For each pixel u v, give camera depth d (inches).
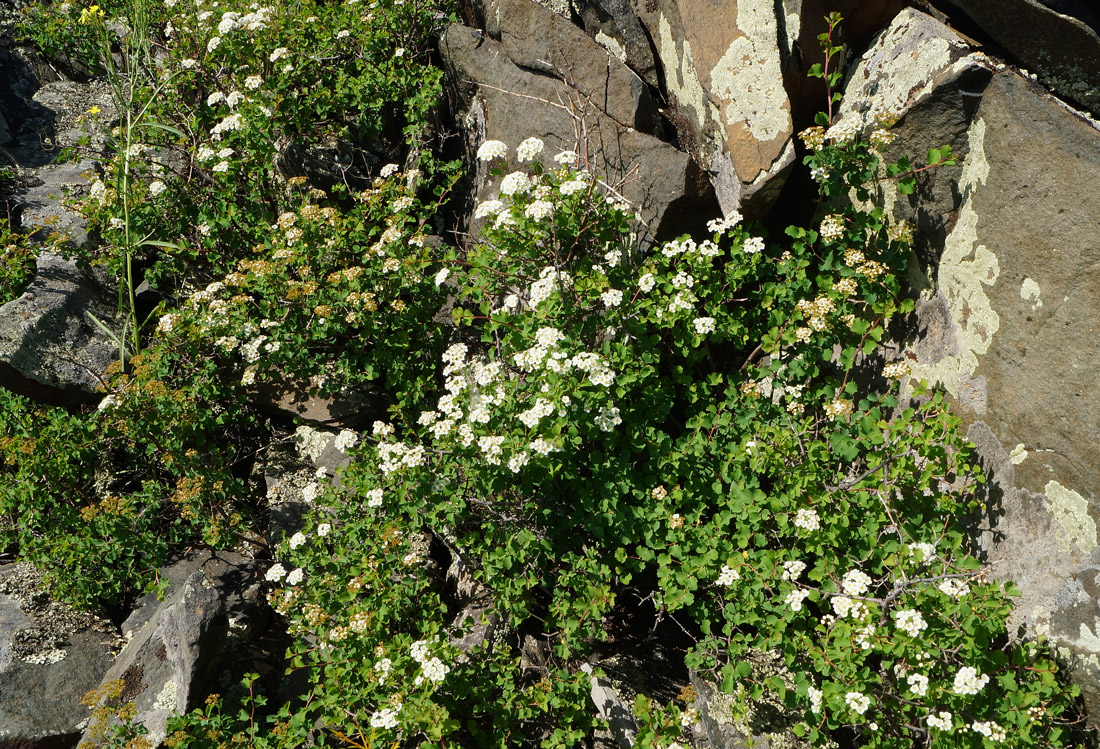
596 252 176.7
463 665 142.3
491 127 219.1
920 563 131.7
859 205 165.2
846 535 141.8
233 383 199.8
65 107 299.3
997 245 142.5
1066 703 127.6
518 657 151.6
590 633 146.6
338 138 241.0
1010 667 129.1
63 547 164.9
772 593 141.5
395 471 149.9
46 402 199.6
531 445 139.3
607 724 142.2
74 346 205.0
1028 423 139.3
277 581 159.3
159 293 229.0
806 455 150.1
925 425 147.6
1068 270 131.3
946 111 145.3
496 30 215.2
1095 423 128.6
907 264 160.7
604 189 181.3
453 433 153.5
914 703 128.8
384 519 157.4
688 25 178.2
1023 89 135.0
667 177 177.8
